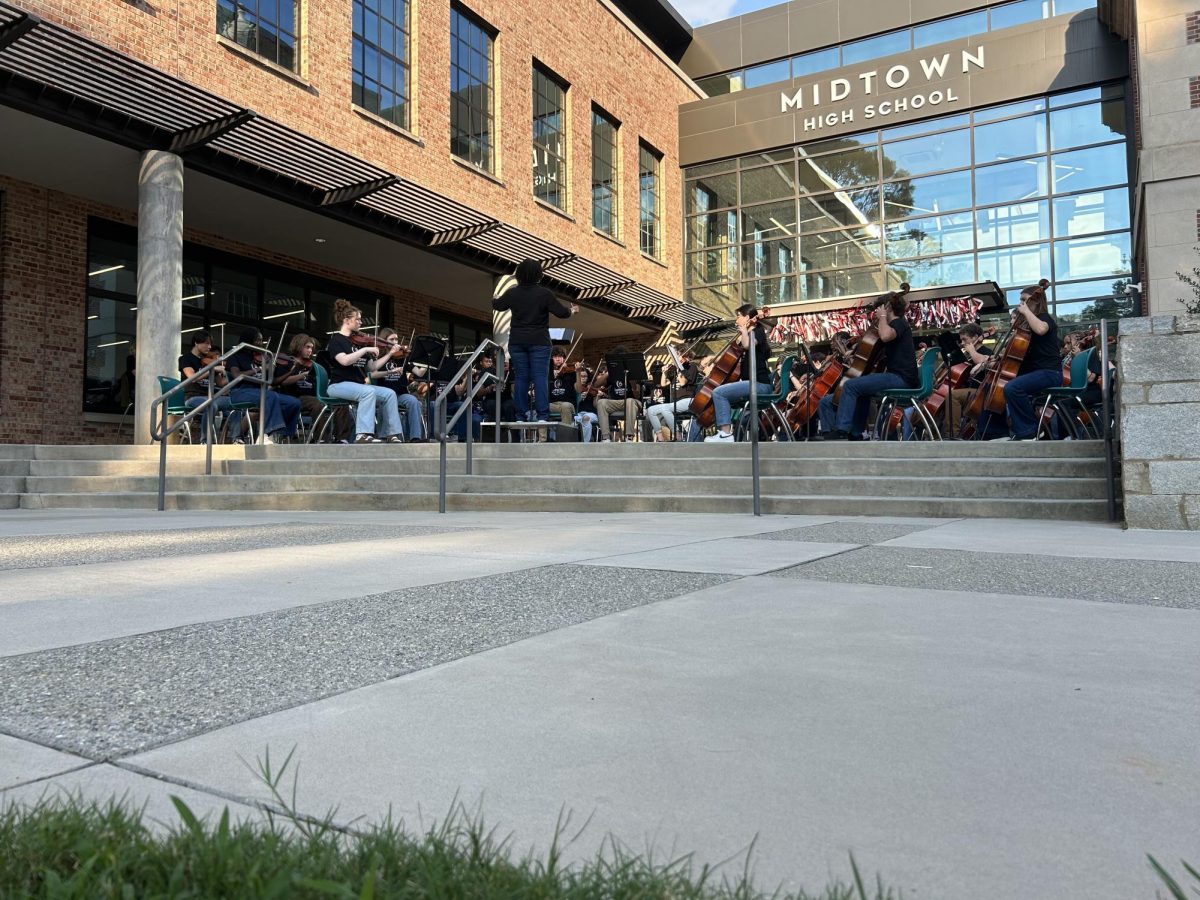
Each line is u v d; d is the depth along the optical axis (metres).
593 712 1.80
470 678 2.07
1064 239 20.14
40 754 1.58
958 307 18.08
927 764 1.50
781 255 23.31
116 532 5.75
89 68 10.14
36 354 12.66
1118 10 18.72
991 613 2.81
